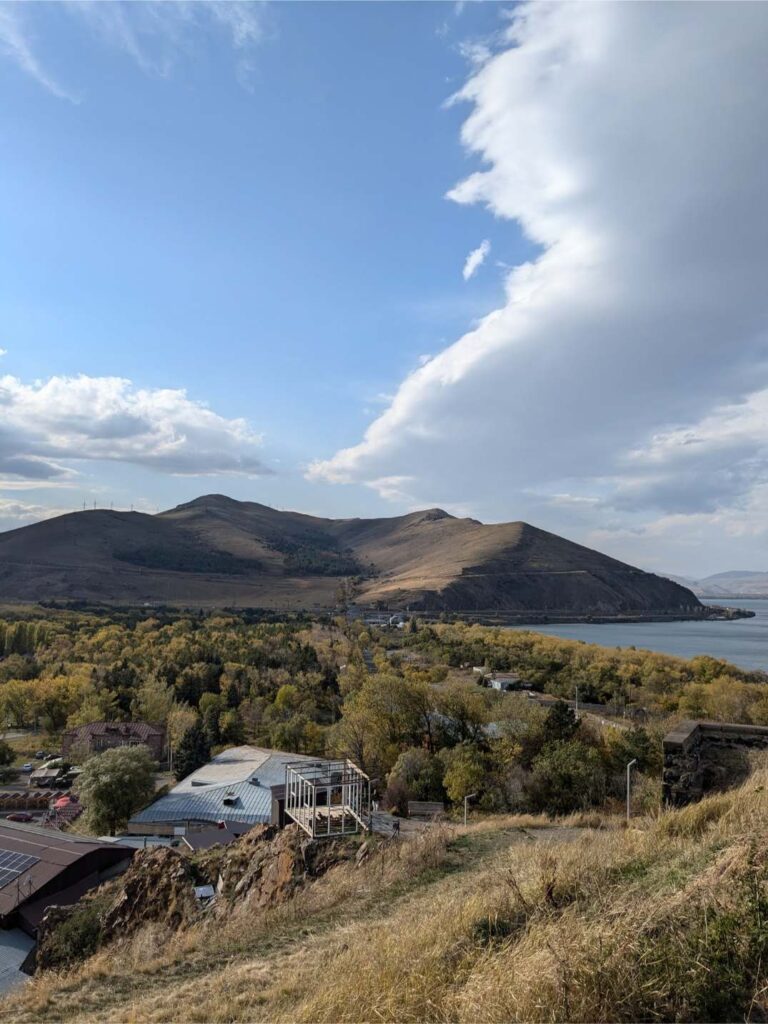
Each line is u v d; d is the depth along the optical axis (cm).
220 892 1509
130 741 6500
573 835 1470
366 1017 561
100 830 4006
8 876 2494
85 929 1518
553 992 485
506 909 733
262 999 736
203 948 992
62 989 914
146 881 1593
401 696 4662
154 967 941
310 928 999
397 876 1199
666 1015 461
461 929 690
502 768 3784
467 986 538
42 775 5950
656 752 3794
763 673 9681
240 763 4975
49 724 7731
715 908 553
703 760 1348
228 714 6744
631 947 515
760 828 755
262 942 969
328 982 679
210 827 3838
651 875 746
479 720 4581
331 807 1772
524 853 1122
